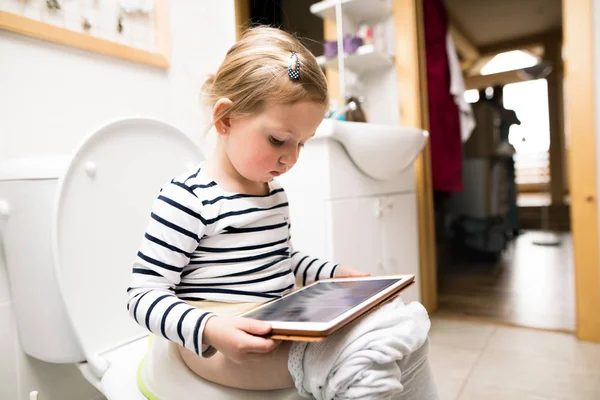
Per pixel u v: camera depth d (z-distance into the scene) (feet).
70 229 2.38
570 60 4.37
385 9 5.60
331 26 6.05
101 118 3.29
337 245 3.88
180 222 1.89
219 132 2.03
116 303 2.61
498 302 6.07
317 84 1.92
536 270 7.98
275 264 2.12
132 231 2.72
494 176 8.66
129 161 2.71
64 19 3.05
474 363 4.11
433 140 6.11
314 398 1.65
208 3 4.32
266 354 1.55
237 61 2.00
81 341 2.39
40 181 2.43
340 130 3.67
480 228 8.46
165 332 1.66
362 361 1.44
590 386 3.59
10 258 2.65
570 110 4.42
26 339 2.72
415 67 5.50
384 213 4.64
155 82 3.74
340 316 1.46
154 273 1.84
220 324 1.55
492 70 19.16
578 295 4.55
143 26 3.64
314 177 3.89
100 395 3.33
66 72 3.06
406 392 1.67
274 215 2.19
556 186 16.51
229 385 1.75
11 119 2.76
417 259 5.39
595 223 4.40
